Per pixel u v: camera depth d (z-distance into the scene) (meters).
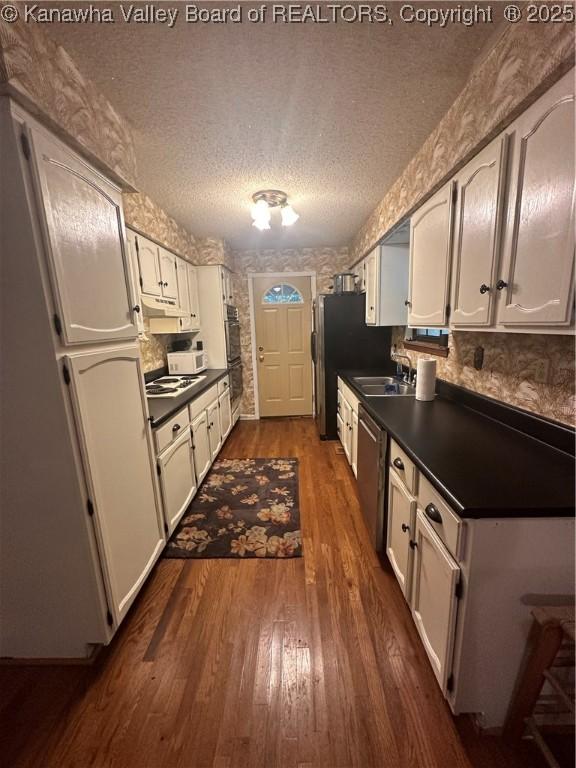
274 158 1.90
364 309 3.47
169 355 3.30
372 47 1.16
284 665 1.29
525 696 0.96
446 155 1.50
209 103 1.42
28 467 1.13
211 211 2.75
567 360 1.22
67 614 1.26
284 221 2.59
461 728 1.07
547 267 0.93
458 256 1.41
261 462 3.22
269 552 1.94
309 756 1.02
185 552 1.95
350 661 1.30
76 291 1.15
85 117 1.20
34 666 1.31
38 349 1.04
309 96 1.39
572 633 0.83
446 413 1.80
